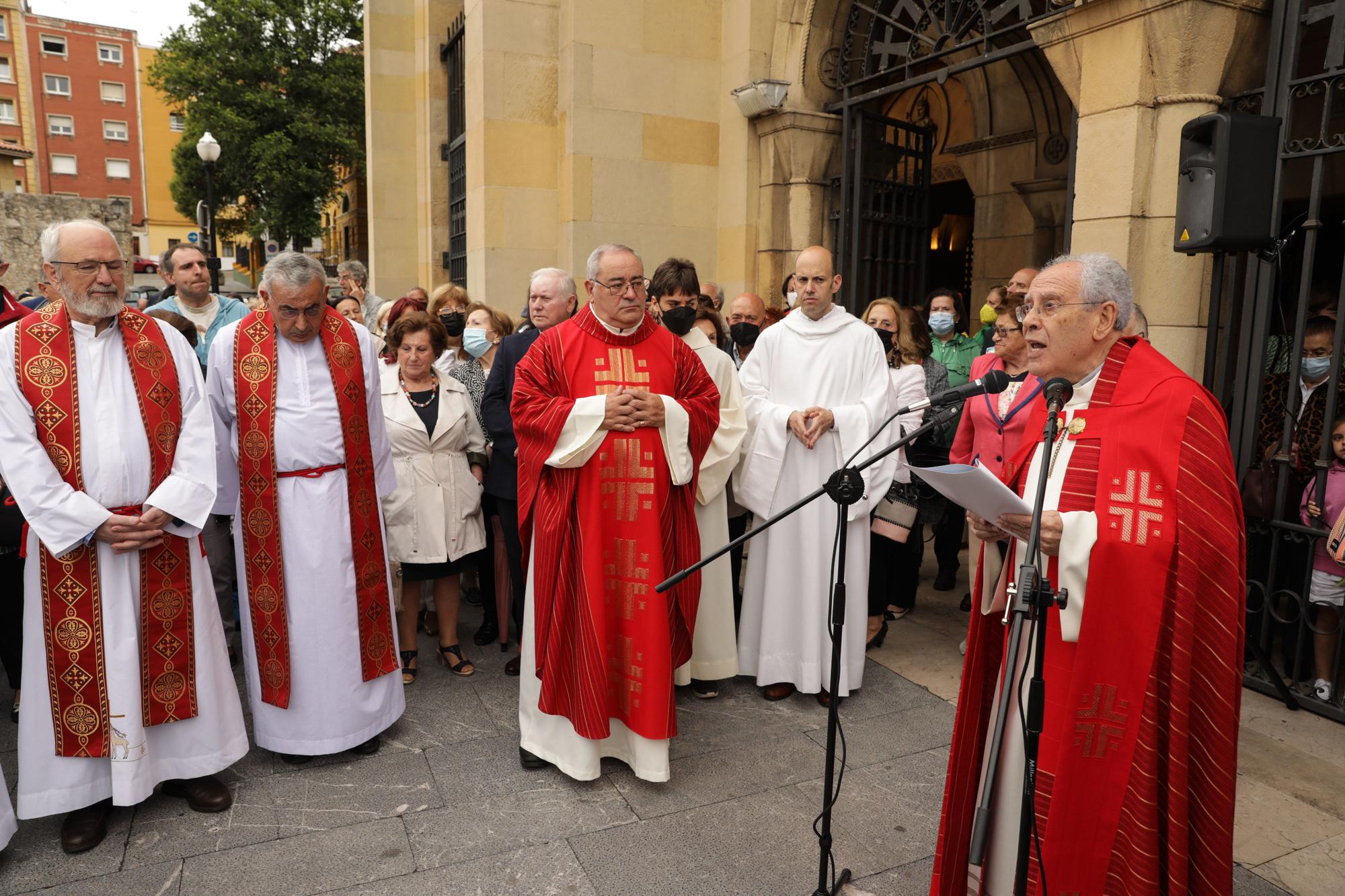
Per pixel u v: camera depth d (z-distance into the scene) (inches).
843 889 98.2
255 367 120.6
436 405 154.6
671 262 143.0
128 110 2039.9
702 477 136.9
